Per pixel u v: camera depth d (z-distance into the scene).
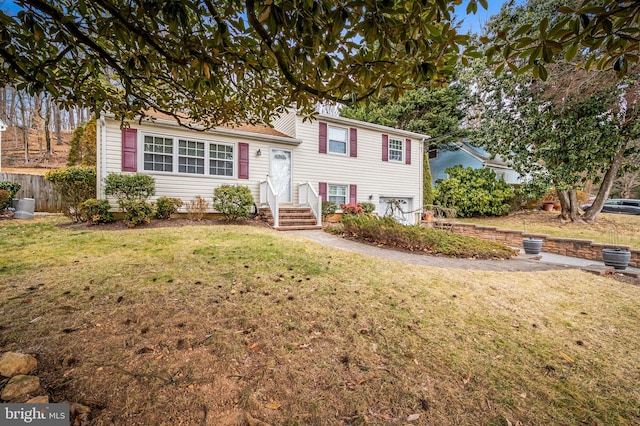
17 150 22.45
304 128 11.00
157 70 2.49
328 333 2.40
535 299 3.57
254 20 1.53
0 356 1.70
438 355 2.20
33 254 4.34
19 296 2.74
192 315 2.50
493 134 12.23
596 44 1.39
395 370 1.98
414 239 6.31
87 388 1.56
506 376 2.02
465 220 13.58
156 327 2.26
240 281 3.44
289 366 1.93
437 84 1.87
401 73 1.80
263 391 1.68
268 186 9.28
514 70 1.59
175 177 8.64
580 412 1.74
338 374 1.89
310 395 1.69
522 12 10.01
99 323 2.26
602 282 4.54
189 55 1.82
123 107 3.25
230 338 2.18
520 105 11.38
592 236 9.16
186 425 1.41
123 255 4.40
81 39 1.92
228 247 5.13
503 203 14.09
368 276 3.96
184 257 4.38
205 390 1.64
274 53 1.71
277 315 2.62
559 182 10.75
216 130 9.13
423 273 4.29
